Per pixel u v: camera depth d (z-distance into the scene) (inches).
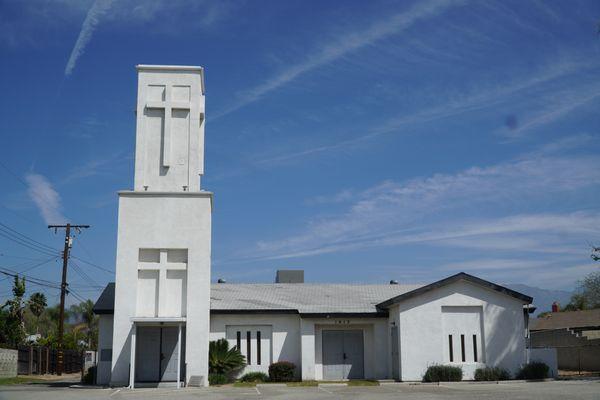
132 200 1226.6
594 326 2089.1
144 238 1215.6
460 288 1288.1
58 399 845.8
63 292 1910.7
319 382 1254.9
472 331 1279.5
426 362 1255.5
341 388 1083.9
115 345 1180.5
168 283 1213.1
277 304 1418.6
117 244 1211.2
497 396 842.8
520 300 1289.4
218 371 1274.6
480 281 1283.2
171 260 1221.1
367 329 1391.5
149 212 1224.8
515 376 1256.2
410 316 1270.9
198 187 1249.4
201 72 1289.4
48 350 1878.7
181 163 1253.1
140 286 1207.6
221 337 1371.8
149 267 1208.8
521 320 1285.7
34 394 945.5
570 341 1808.6
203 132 1306.6
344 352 1381.6
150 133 1261.1
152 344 1206.9
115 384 1171.3
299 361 1370.6
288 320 1389.0
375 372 1360.7
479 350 1270.9
